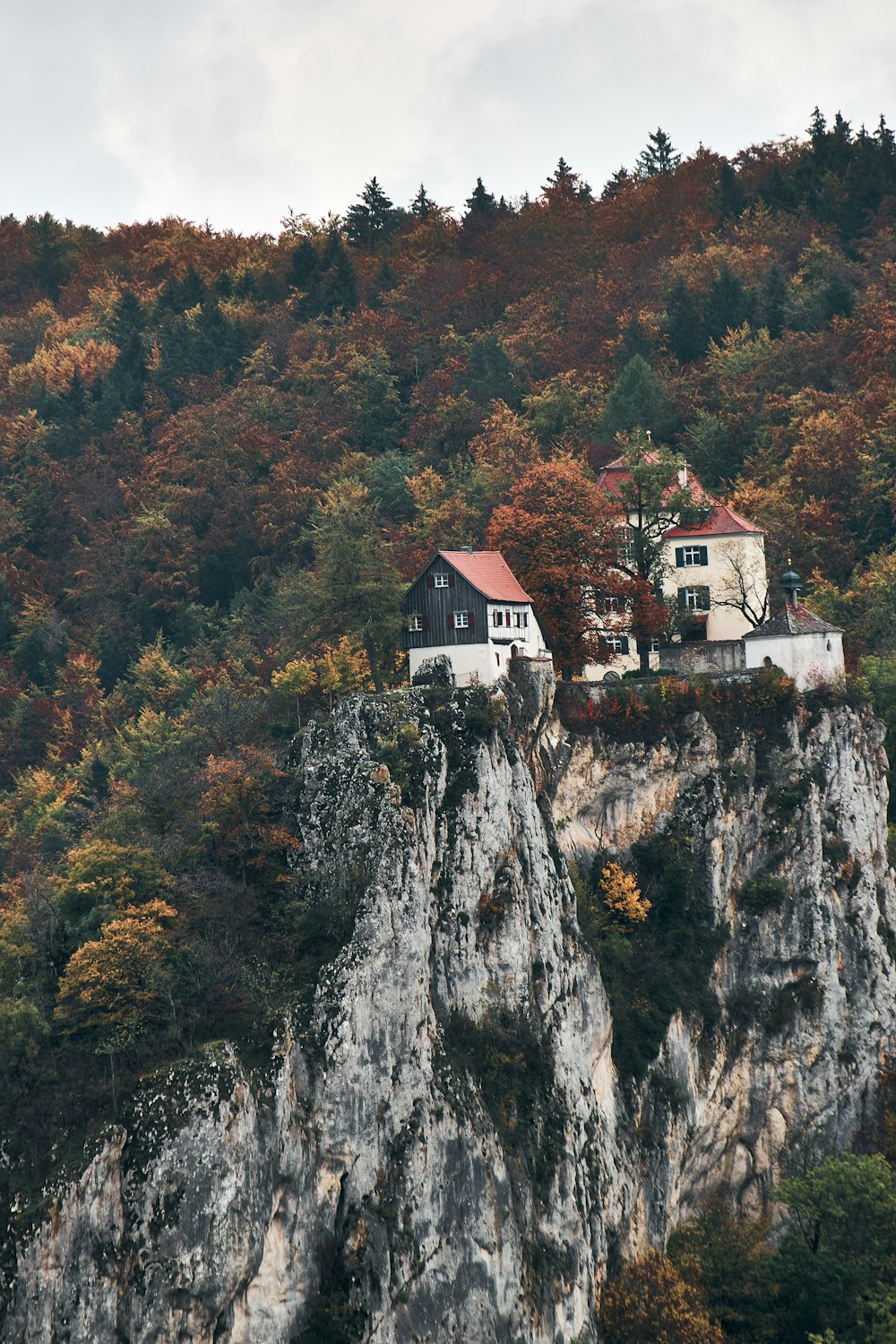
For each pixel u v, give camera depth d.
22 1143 109.44
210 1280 107.06
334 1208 116.62
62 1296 104.38
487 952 133.88
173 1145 108.81
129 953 117.88
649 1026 146.25
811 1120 156.00
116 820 139.62
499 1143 125.94
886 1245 137.25
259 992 120.62
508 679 150.50
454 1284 118.94
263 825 133.50
